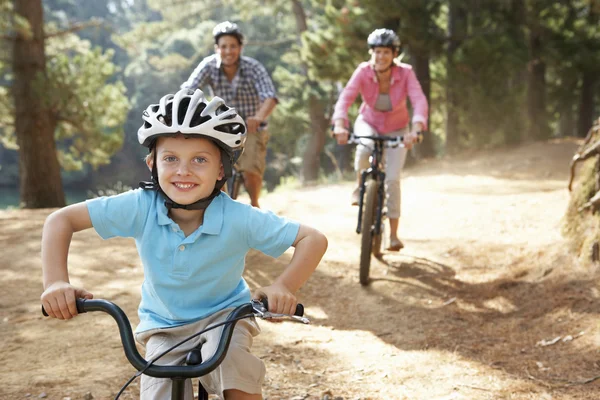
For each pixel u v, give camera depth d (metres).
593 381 3.95
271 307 2.27
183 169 2.35
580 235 5.89
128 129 56.00
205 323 2.52
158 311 2.58
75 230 2.41
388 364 4.36
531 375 4.11
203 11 29.66
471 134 17.11
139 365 2.09
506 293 5.62
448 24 17.88
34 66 16.80
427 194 10.48
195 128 2.29
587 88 31.34
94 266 6.62
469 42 16.27
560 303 5.12
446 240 7.39
